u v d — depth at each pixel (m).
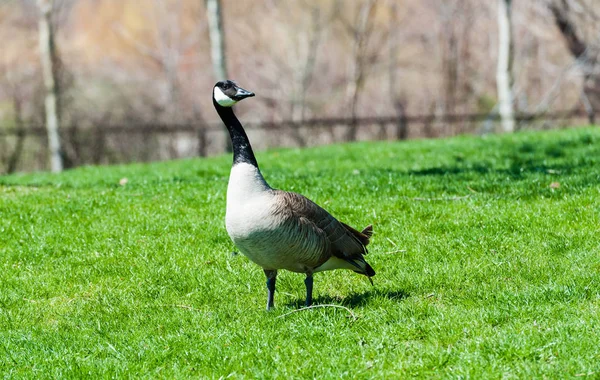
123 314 9.60
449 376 7.00
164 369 7.71
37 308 9.96
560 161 17.05
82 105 49.28
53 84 35.03
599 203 12.28
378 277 10.33
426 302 9.07
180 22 58.56
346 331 8.29
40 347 8.56
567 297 8.83
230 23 57.69
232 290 10.17
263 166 20.47
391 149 22.67
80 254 11.73
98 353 8.30
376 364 7.43
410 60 57.66
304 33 56.09
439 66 54.53
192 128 32.09
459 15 50.84
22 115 44.09
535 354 7.30
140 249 11.79
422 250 11.09
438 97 53.59
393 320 8.57
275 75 57.00
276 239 7.99
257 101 58.06
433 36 55.31
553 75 48.69
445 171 16.70
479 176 15.41
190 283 10.42
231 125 8.38
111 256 11.53
